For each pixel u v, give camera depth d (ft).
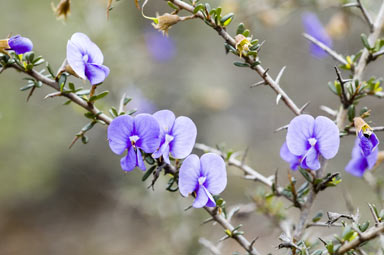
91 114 6.51
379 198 8.99
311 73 21.91
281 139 24.71
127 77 17.71
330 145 5.90
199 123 25.35
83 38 6.17
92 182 26.91
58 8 7.51
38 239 25.30
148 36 21.20
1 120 23.79
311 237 8.71
